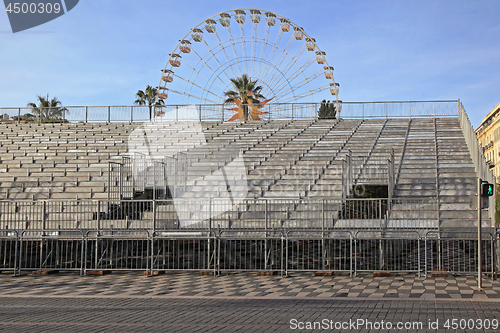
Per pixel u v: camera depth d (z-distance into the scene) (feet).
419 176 53.57
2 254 41.60
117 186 51.42
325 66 125.39
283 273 37.63
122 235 39.42
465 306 24.22
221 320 21.56
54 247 41.50
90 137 76.38
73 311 24.36
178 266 39.19
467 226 38.60
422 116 79.82
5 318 22.65
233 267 39.42
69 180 59.57
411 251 36.45
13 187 58.13
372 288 30.32
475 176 52.37
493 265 33.71
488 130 206.90
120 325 20.77
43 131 80.74
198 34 127.75
